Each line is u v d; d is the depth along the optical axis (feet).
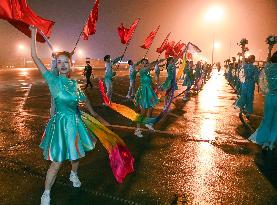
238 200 13.33
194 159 18.10
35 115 29.73
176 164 17.21
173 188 14.24
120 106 16.02
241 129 25.96
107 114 31.17
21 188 13.83
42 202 12.10
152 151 19.34
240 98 30.55
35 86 56.85
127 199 13.12
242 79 30.22
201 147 20.45
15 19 11.28
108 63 39.91
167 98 31.24
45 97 42.42
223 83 80.59
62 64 11.84
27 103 37.06
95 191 13.78
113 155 12.82
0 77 78.59
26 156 17.83
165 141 21.61
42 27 12.17
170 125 26.61
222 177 15.64
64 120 11.73
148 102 22.91
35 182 14.47
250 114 32.94
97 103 38.78
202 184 14.74
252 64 29.78
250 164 17.58
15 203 12.57
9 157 17.61
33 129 24.21
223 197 13.53
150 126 23.95
